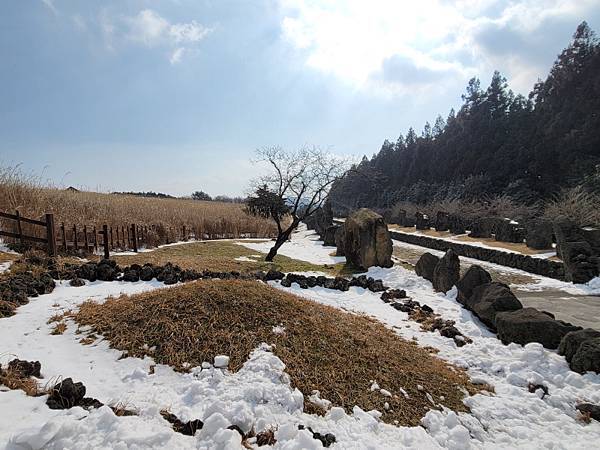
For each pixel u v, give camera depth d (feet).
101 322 16.16
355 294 26.91
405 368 14.75
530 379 15.28
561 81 107.96
